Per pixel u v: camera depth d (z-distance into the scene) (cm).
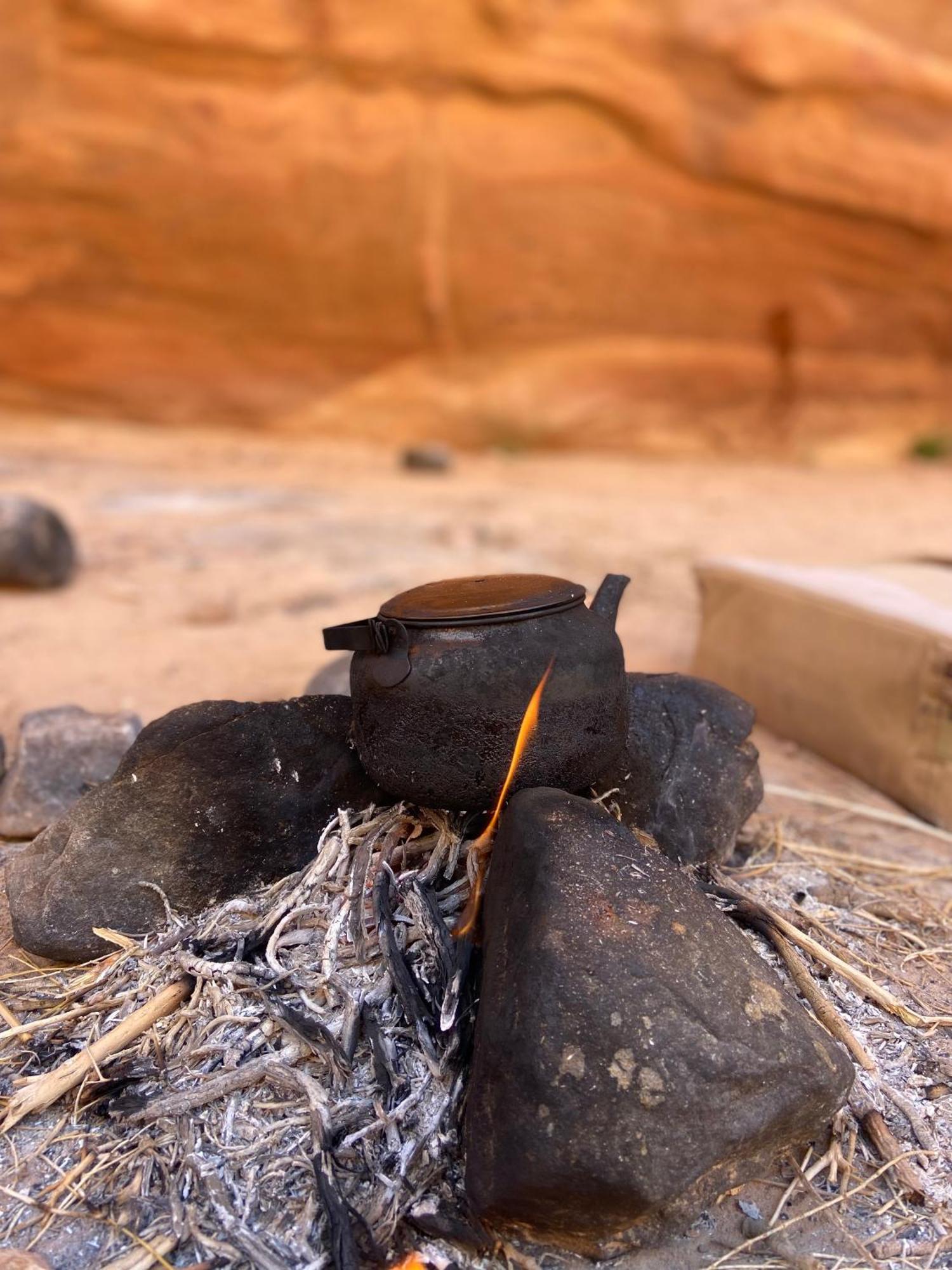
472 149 347
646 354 379
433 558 183
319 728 63
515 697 52
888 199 368
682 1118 43
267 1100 50
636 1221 44
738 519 236
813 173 362
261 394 356
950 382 401
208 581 163
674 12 350
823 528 226
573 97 351
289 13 326
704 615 110
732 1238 46
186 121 325
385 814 60
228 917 59
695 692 71
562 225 359
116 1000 56
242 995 54
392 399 366
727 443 387
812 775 93
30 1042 55
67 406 339
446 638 52
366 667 55
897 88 364
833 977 60
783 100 358
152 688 111
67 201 321
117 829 60
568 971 46
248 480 266
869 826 84
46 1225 46
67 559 158
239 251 339
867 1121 51
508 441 370
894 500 277
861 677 90
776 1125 45
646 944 47
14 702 106
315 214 340
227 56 324
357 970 54
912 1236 46
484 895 53
